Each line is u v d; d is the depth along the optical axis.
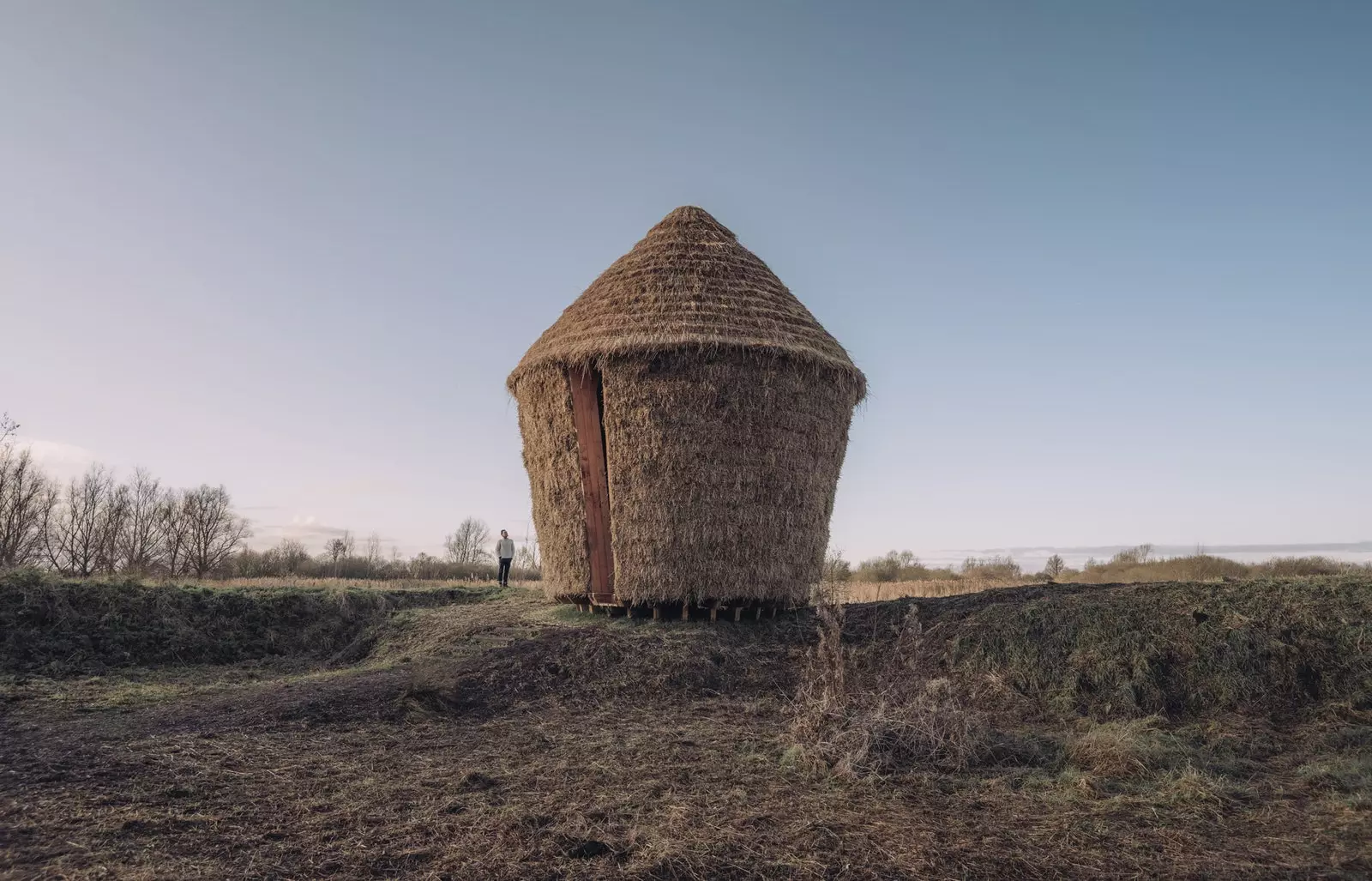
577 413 14.34
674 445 13.71
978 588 20.27
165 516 35.34
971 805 6.91
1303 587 11.14
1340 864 5.68
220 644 16.17
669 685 11.53
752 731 9.36
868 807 6.77
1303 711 9.36
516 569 36.09
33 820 5.88
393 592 19.77
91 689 12.19
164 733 8.70
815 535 14.76
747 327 14.20
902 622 12.79
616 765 7.88
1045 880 5.45
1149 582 12.77
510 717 10.09
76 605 15.72
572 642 12.47
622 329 14.12
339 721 9.46
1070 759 8.05
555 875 5.35
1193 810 6.75
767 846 5.87
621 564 13.91
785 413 14.09
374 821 6.21
